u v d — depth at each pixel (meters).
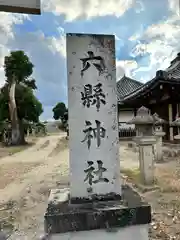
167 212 4.03
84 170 2.35
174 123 8.44
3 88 22.69
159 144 8.96
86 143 2.36
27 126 23.83
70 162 2.34
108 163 2.38
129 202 2.34
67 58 2.36
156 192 5.15
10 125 22.56
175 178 6.32
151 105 15.35
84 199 2.32
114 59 2.44
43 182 6.82
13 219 4.13
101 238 2.16
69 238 2.11
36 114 22.88
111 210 2.15
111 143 2.40
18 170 9.00
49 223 2.07
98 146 2.38
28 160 11.70
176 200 4.61
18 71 22.28
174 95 12.49
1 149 17.81
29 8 2.37
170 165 8.17
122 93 21.56
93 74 2.39
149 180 5.46
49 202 2.41
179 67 15.22
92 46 2.39
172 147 11.55
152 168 5.53
